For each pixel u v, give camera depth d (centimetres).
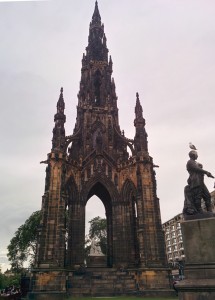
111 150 5503
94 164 5206
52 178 4378
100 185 5294
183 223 1502
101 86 6506
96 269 4447
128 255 4609
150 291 3816
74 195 4847
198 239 1434
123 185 5062
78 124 5853
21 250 8056
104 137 5619
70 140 5409
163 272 4050
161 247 4272
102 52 7244
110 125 5812
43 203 4278
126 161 5178
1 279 11475
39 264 3806
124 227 4775
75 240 4562
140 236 4291
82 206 4825
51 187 4312
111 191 5062
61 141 4778
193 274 1394
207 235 1417
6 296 3338
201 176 1623
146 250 4169
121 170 5212
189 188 1608
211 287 1276
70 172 4872
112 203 4981
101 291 3834
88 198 5634
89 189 4997
